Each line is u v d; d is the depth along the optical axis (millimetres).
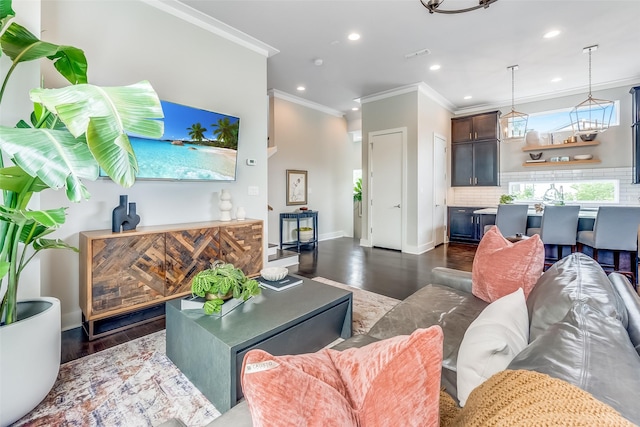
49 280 2377
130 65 2750
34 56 1650
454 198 6949
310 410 505
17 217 1332
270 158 5789
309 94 5844
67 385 1739
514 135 4664
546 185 5852
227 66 3504
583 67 4516
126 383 1759
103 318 2373
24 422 1450
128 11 2730
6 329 1385
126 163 1287
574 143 5395
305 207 6355
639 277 3186
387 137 5734
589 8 3061
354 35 3570
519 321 1015
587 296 1023
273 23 3307
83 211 2525
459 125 6551
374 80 5066
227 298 1808
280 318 1694
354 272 4188
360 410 603
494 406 533
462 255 5254
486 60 4266
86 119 1234
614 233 3367
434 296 1921
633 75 4859
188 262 2799
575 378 562
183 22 3111
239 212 3479
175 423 820
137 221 2619
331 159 7148
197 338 1640
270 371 500
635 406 480
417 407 551
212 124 3193
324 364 707
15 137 1219
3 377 1377
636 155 4797
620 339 724
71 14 2428
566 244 3736
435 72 4703
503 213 4340
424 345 585
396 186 5652
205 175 3170
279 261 4410
